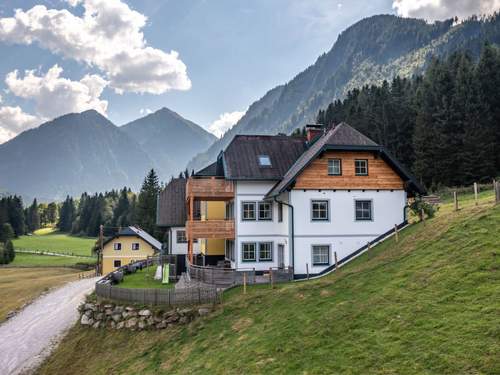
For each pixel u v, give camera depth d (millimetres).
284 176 32000
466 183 55031
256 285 26500
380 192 29797
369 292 17078
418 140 60781
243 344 16500
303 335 15211
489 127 56938
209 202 38438
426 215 27609
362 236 29281
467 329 11969
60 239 146375
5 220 136125
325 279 21625
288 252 29016
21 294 45469
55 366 23375
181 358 18062
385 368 11617
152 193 94562
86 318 26594
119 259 61562
